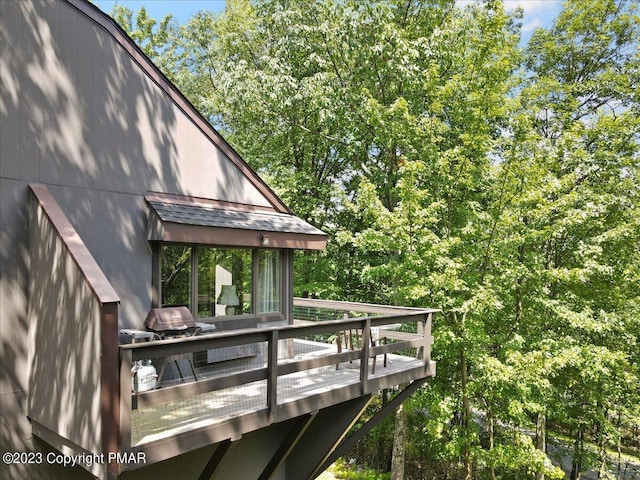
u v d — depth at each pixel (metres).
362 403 5.89
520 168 9.16
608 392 10.88
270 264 7.24
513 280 9.42
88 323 3.45
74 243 3.80
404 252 10.43
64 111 4.75
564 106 11.89
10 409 4.20
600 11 11.76
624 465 16.12
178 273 5.96
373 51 11.43
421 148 10.98
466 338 9.16
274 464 5.79
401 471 11.38
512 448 9.03
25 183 4.38
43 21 4.58
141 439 3.70
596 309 10.80
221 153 6.80
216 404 4.84
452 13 12.41
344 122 12.59
